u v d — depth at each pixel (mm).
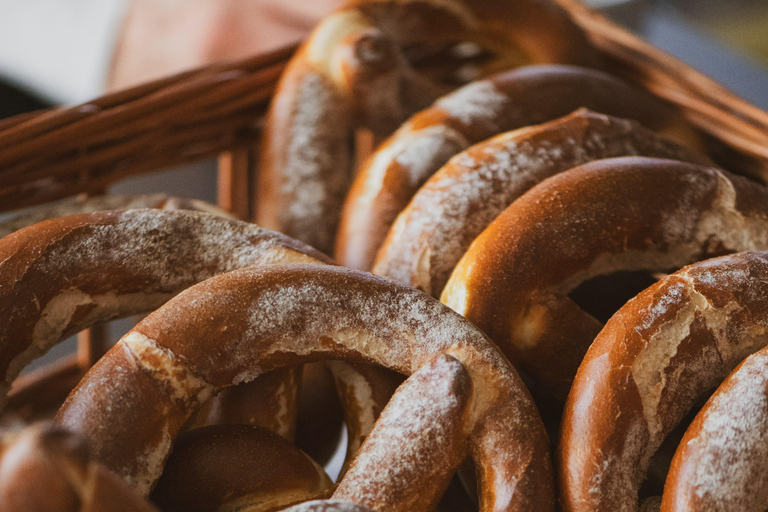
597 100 605
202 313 471
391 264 532
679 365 474
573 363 509
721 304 477
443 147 571
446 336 476
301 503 455
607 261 506
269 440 487
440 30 667
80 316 499
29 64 1140
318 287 478
